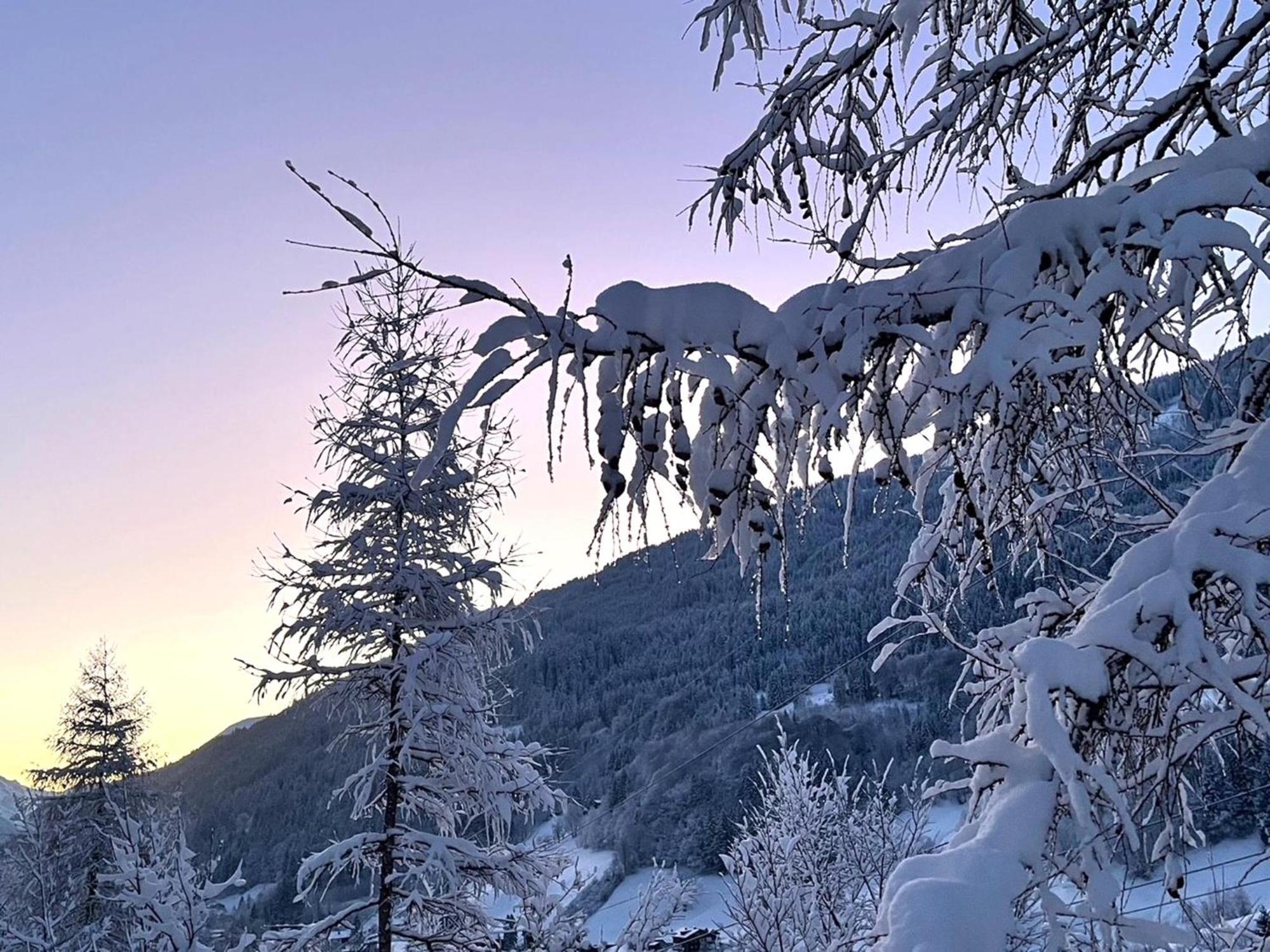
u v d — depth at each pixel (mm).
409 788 9438
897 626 3158
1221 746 3133
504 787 9430
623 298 2449
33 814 11922
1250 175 2572
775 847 9695
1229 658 2916
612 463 2379
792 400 2488
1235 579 2393
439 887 9234
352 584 9352
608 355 2439
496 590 9438
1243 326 2842
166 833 7902
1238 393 3266
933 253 2678
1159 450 3082
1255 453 2688
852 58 3508
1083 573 3332
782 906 9062
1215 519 2494
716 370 2332
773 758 10680
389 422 9562
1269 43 3688
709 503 2475
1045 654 2338
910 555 3371
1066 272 2791
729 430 2539
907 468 2650
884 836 9453
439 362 9711
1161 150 3340
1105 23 3641
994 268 2562
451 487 9375
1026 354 2387
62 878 12195
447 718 9281
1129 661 2516
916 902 2049
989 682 3299
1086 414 3070
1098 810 2609
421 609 9539
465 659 9438
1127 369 2787
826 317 2504
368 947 9055
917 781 9836
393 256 2035
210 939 8109
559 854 9570
